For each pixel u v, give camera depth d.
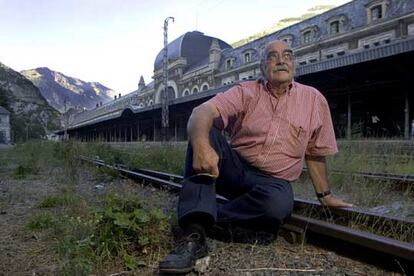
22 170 9.17
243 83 2.95
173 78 83.81
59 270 2.49
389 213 4.38
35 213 4.37
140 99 101.69
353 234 2.65
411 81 21.44
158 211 2.98
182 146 15.55
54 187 6.68
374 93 24.64
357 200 5.11
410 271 2.34
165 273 2.42
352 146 9.98
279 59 2.75
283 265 2.55
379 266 2.51
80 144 15.64
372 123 24.67
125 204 2.96
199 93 30.78
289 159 2.87
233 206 2.90
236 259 2.66
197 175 2.62
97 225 2.88
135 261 2.56
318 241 2.99
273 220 2.72
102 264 2.57
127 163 11.63
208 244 2.96
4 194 5.98
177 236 2.98
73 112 158.25
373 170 7.77
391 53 16.70
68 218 3.37
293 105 2.84
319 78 22.14
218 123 2.81
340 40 46.12
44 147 20.30
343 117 26.77
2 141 124.31
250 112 2.85
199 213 2.53
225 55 71.19
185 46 83.94
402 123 22.97
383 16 43.16
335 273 2.42
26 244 3.14
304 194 5.60
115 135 60.03
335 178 6.23
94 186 6.79
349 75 21.28
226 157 2.86
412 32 38.78
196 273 2.45
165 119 35.38
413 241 2.93
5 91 174.88
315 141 3.11
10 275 2.49
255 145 2.86
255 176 2.89
